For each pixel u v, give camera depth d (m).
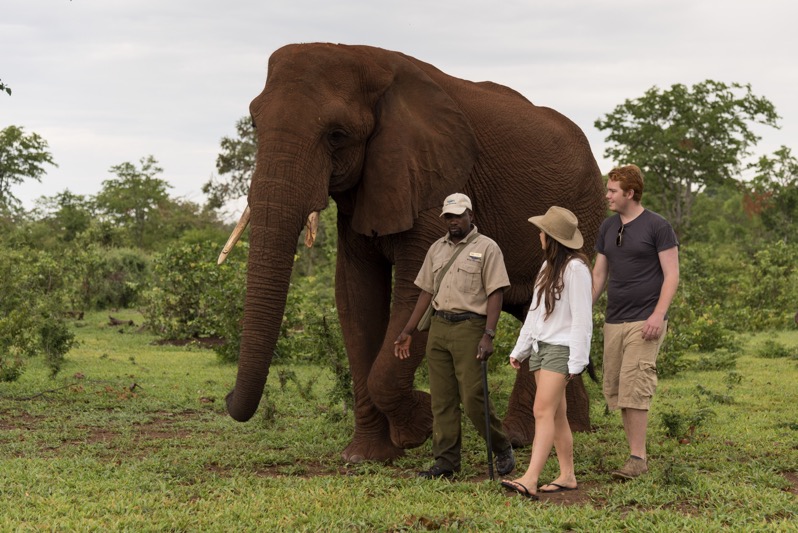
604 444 8.03
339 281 7.88
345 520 5.36
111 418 9.23
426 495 5.97
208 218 70.56
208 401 10.55
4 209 65.00
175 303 19.48
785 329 22.16
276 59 7.14
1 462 6.82
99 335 20.08
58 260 28.59
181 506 5.70
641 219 6.56
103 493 5.94
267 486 6.35
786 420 9.35
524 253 8.34
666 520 5.36
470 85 8.51
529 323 6.21
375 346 7.78
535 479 6.06
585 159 8.91
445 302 6.55
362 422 7.49
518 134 8.27
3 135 69.62
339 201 7.61
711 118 56.88
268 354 6.59
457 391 6.69
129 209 79.31
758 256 26.34
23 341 12.23
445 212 6.51
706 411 8.45
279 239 6.60
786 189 60.41
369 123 7.12
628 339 6.54
